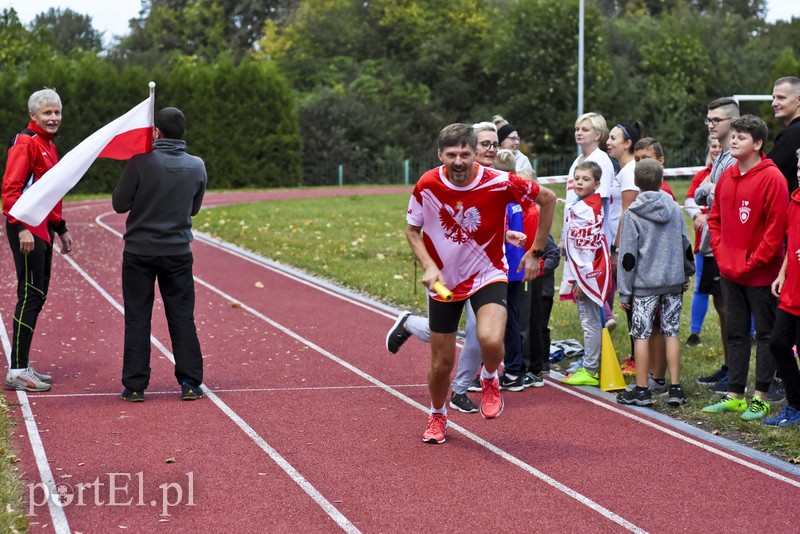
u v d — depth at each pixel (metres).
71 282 17.03
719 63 64.19
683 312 14.97
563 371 11.12
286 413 9.18
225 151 50.69
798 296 8.58
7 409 8.97
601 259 10.12
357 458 7.86
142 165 9.47
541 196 7.84
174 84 49.38
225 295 16.14
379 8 75.75
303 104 59.78
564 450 8.19
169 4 85.31
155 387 10.12
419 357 11.75
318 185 57.34
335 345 12.37
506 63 63.56
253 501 6.86
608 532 6.41
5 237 23.50
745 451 8.24
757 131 9.07
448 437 8.49
